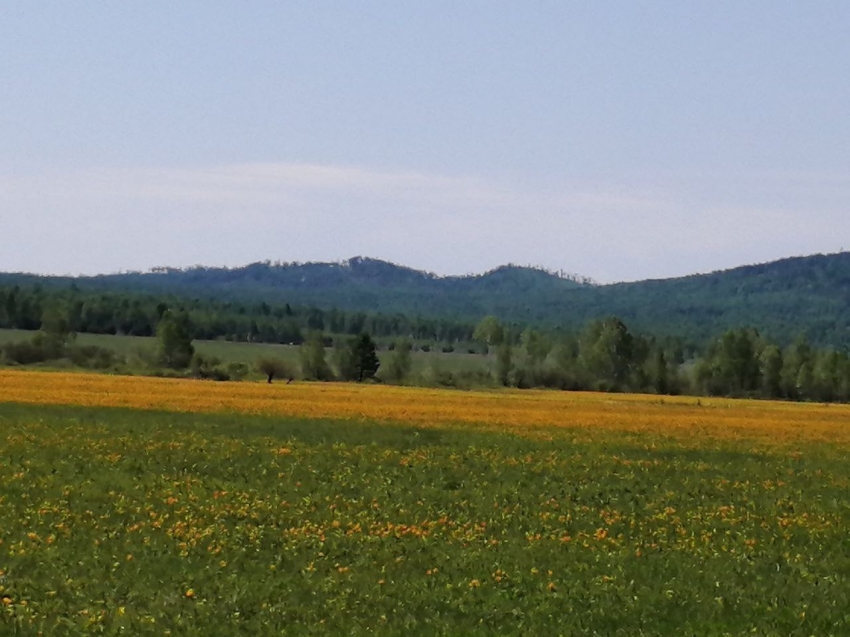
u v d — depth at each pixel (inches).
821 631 868.0
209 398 3184.1
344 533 1206.3
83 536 1125.1
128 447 1899.6
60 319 6624.0
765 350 7145.7
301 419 2578.7
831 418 3543.3
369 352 6545.3
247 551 1099.3
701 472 1932.8
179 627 822.5
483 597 941.8
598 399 4712.1
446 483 1641.2
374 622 858.1
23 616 829.2
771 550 1213.1
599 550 1171.9
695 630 856.9
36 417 2370.8
